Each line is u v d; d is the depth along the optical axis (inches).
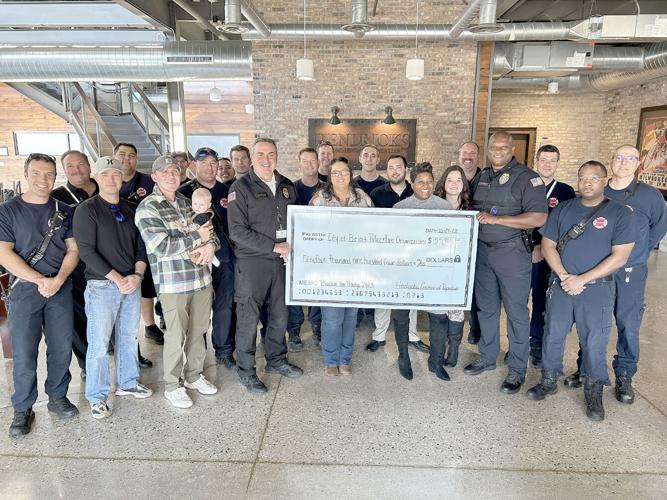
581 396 117.9
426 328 166.6
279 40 270.5
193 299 113.9
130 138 411.5
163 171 106.6
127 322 113.1
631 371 117.3
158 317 171.3
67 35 315.6
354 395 118.0
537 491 84.4
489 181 120.3
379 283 122.5
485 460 92.7
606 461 92.5
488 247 120.0
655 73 304.8
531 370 133.0
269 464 91.5
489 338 127.0
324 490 84.4
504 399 116.3
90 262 101.7
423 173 120.3
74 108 403.2
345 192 122.9
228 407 112.3
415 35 259.1
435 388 121.6
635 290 115.4
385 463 91.8
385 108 283.9
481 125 289.3
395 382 124.8
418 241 120.2
